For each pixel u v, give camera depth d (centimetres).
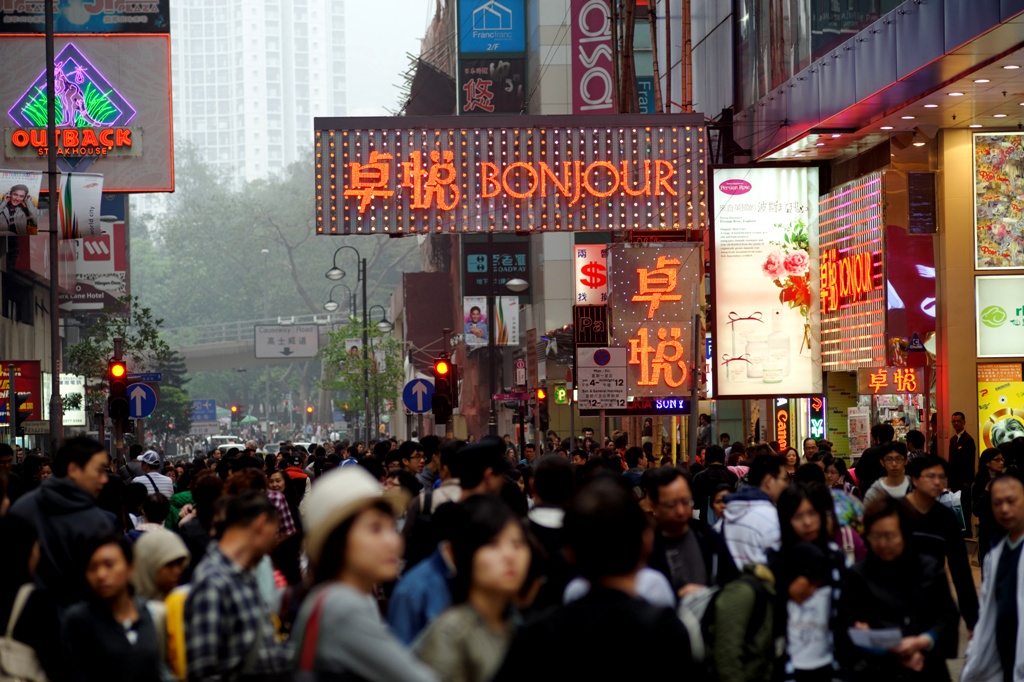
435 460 2766
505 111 11062
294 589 1180
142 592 1382
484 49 11044
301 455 4191
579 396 3997
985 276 4778
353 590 837
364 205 5019
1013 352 4769
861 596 1374
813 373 5566
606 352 4000
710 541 1408
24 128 6359
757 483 1838
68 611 1235
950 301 4766
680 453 5175
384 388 12912
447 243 14300
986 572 1476
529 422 7919
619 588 822
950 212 4788
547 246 10750
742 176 5578
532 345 6009
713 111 6619
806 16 5231
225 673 1151
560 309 10706
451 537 921
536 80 10688
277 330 17400
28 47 6353
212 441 17138
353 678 805
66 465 1582
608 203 5122
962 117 4631
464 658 892
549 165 5100
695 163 5150
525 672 802
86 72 6394
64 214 5244
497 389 11906
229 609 1155
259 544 1202
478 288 11162
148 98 6400
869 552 1399
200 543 1922
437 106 12662
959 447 4156
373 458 2741
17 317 8881
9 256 8219
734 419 6944
